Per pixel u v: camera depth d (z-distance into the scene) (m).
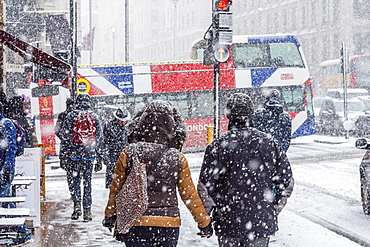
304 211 11.22
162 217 4.90
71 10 16.06
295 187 14.34
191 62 27.05
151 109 5.13
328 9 70.44
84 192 9.82
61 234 8.78
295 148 26.28
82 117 9.65
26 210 6.73
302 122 27.98
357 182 15.09
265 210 5.21
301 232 8.91
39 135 24.08
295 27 77.44
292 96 27.81
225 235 5.21
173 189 5.01
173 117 5.23
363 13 68.38
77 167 9.73
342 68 32.16
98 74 25.92
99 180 16.78
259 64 27.55
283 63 27.84
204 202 5.17
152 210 4.90
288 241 8.30
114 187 5.00
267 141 5.31
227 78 27.09
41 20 38.16
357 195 13.01
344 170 17.78
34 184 9.23
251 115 5.39
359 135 33.09
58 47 15.93
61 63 11.55
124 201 4.85
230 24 10.91
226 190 5.23
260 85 27.42
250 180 5.19
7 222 6.33
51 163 22.86
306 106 28.03
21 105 9.46
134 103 26.14
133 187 4.85
